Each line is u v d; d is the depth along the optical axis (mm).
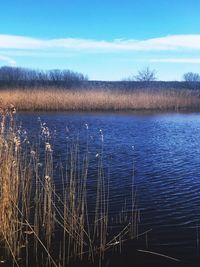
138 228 10641
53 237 10062
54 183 14312
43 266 8828
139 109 46625
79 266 8852
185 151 21484
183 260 9016
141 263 8938
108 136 26875
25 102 43594
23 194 10672
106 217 10172
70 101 44781
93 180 15008
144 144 23734
